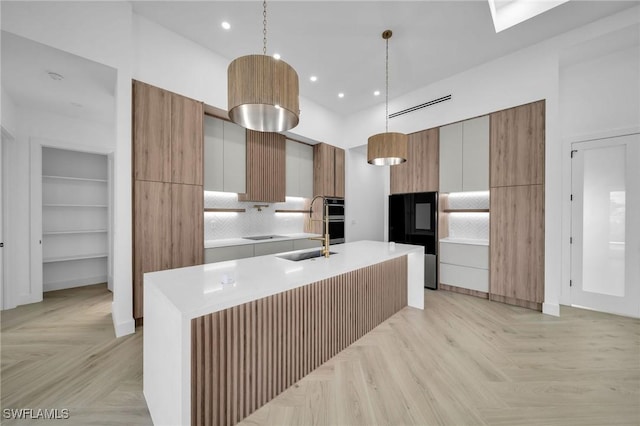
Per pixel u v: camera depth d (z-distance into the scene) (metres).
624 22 2.73
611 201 3.19
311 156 5.44
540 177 3.31
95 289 4.15
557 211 3.19
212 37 3.21
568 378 1.94
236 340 1.48
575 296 3.43
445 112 4.22
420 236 4.48
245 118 1.82
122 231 2.66
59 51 2.29
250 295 1.36
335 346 2.25
